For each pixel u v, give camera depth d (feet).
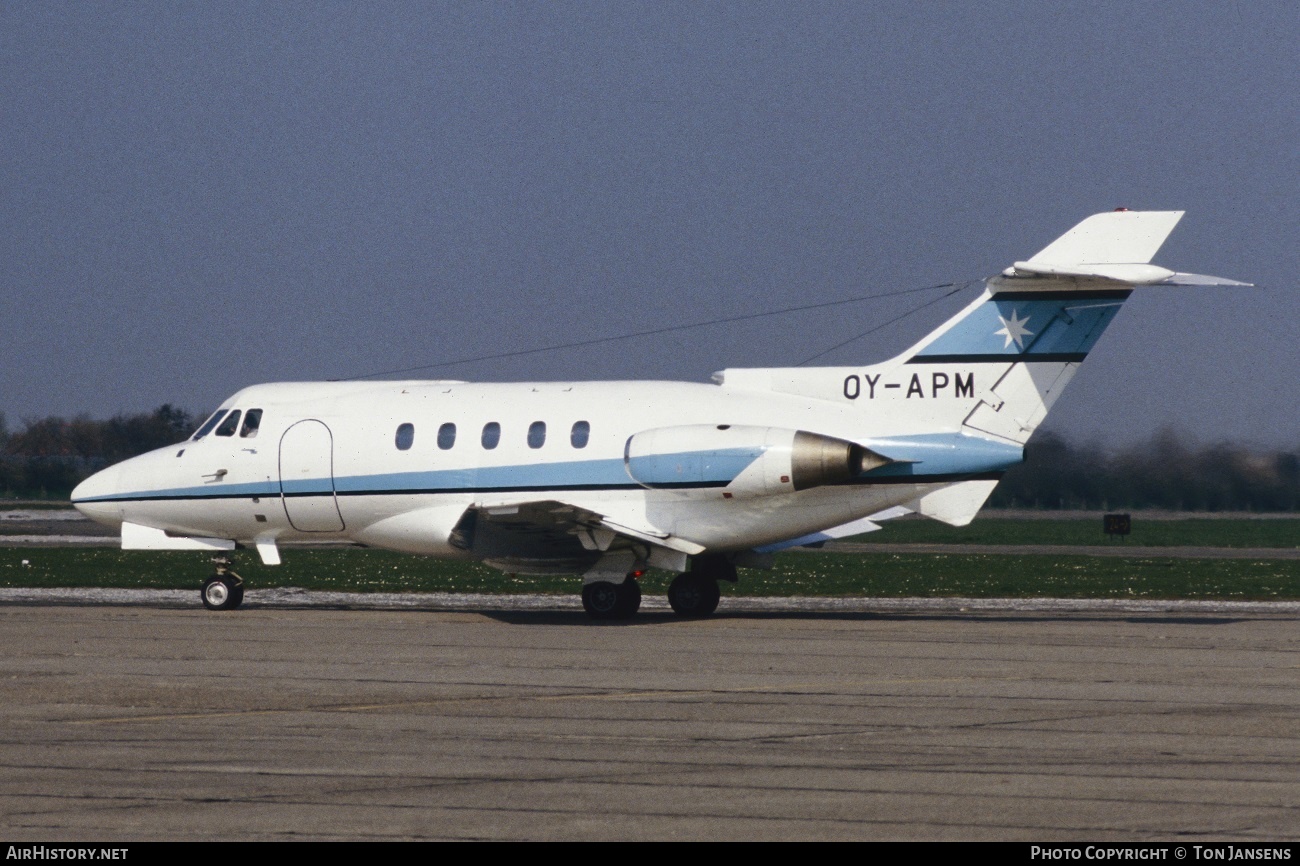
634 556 252.83
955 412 242.17
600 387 262.88
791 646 206.80
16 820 106.22
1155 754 127.65
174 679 175.11
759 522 246.47
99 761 126.31
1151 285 222.89
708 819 105.81
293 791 114.83
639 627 236.84
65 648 207.10
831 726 141.59
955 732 138.21
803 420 247.70
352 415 271.49
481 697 160.25
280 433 274.16
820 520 245.65
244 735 138.00
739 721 144.46
